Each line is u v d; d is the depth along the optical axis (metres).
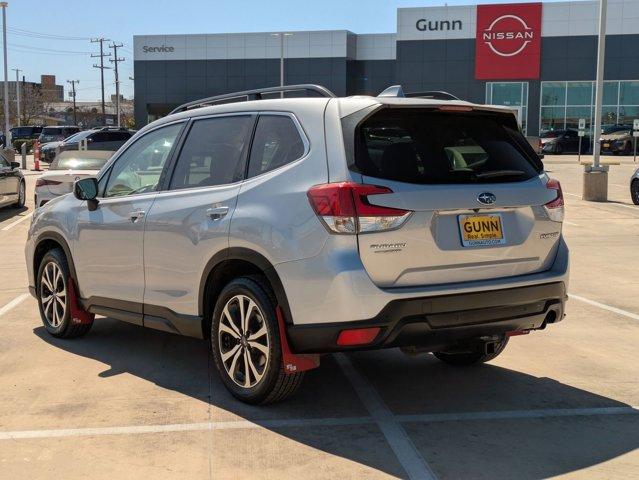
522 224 4.45
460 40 46.53
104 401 4.74
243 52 53.72
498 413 4.55
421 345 4.19
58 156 13.44
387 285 4.01
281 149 4.45
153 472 3.71
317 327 4.02
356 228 3.92
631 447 4.03
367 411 4.59
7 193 16.50
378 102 4.15
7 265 10.16
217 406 4.64
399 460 3.85
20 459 3.87
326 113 4.25
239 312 4.57
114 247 5.49
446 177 4.25
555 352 5.93
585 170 18.23
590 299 7.89
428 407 4.67
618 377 5.28
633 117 45.25
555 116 46.22
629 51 44.81
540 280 4.45
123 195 5.59
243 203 4.46
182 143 5.22
